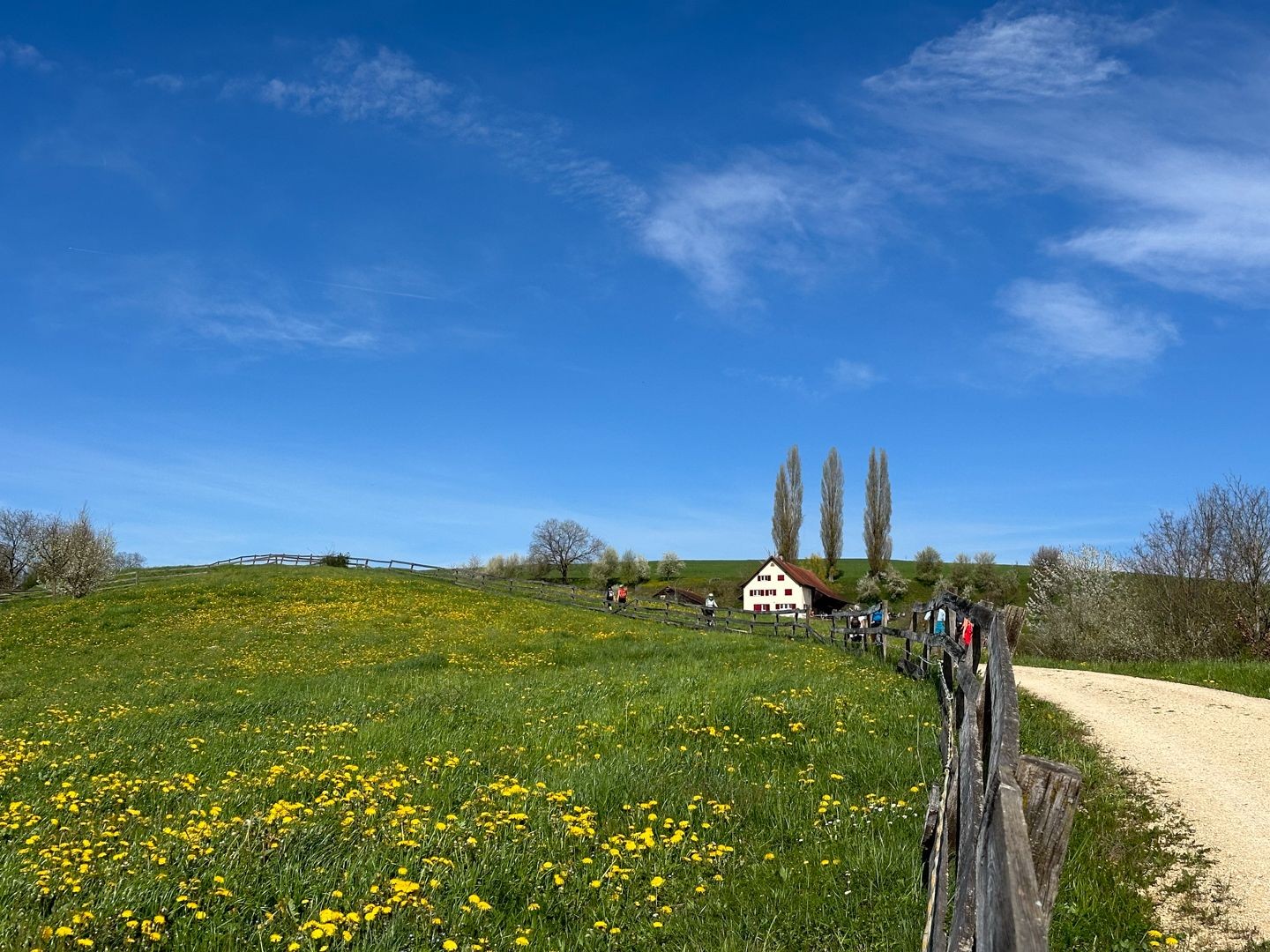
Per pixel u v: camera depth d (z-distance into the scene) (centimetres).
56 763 1183
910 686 1520
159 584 5125
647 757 1052
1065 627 3284
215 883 665
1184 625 3014
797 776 983
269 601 4156
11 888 649
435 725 1356
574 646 3044
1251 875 666
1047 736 1112
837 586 10162
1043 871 346
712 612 3972
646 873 736
